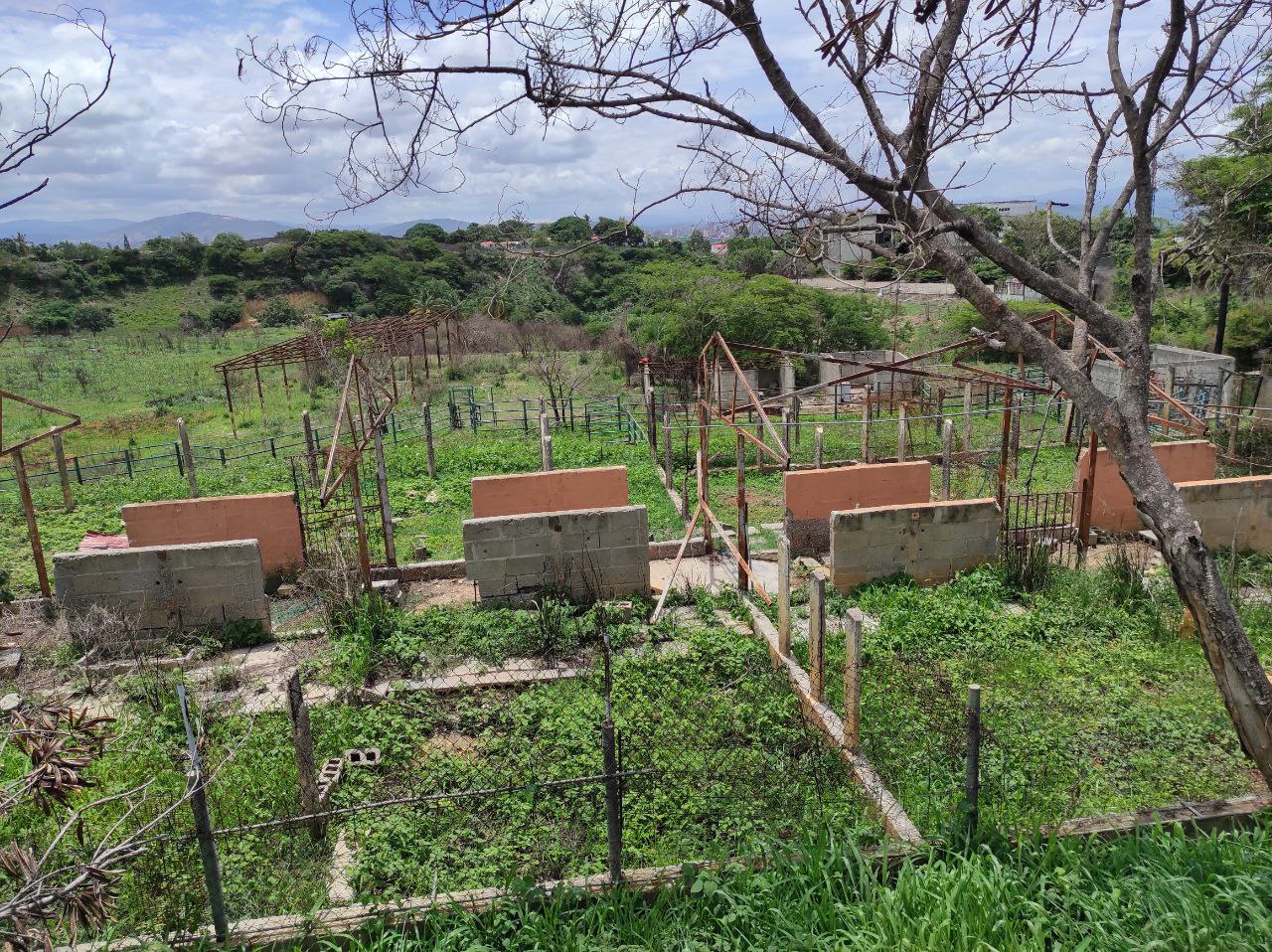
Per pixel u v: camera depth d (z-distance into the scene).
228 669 10.15
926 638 10.55
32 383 37.06
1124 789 7.51
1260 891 5.13
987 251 5.42
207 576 11.18
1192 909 4.95
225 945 5.36
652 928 5.34
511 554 11.98
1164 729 8.41
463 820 7.18
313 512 14.75
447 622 11.17
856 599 11.95
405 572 13.66
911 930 4.98
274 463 21.77
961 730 8.23
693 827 6.99
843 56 5.12
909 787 7.37
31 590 13.59
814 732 8.27
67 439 26.81
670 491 17.80
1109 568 12.04
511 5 4.52
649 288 33.84
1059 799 7.21
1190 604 5.52
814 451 20.81
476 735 8.80
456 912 5.55
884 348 33.78
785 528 14.08
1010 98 5.02
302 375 36.16
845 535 12.06
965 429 20.80
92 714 9.34
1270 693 5.41
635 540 12.15
